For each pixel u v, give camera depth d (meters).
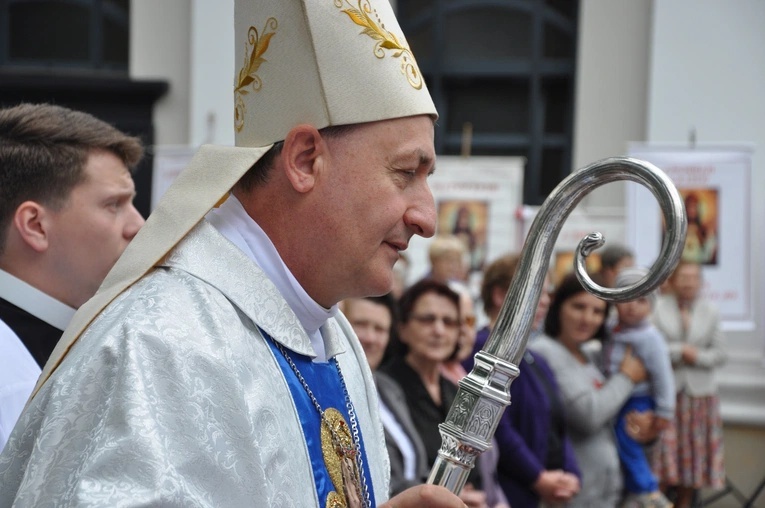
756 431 11.30
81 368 2.07
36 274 3.35
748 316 10.41
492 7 13.05
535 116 12.95
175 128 12.52
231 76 12.19
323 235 2.33
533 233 2.40
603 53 12.12
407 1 13.18
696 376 9.62
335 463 2.40
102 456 1.95
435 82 13.09
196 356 2.10
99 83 12.48
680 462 9.63
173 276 2.24
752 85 11.62
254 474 2.08
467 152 11.43
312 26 2.31
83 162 3.32
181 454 2.01
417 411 5.21
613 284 8.43
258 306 2.30
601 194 11.73
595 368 6.73
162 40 12.55
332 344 2.62
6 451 2.12
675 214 2.22
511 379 2.37
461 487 2.35
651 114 11.82
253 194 2.38
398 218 2.33
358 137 2.31
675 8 11.75
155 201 10.09
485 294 6.51
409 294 5.45
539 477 5.83
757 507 11.34
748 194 10.42
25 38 13.16
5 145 3.29
